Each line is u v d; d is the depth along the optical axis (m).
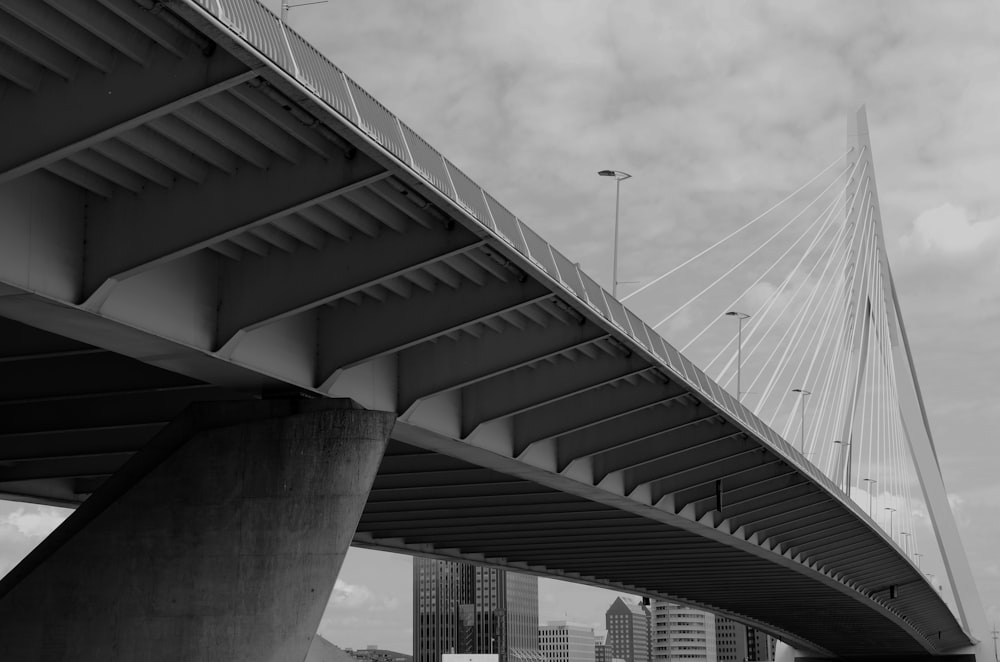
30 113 15.59
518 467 34.59
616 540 54.62
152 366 26.48
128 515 24.05
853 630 123.56
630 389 33.34
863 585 88.69
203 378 23.42
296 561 23.42
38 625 23.73
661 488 43.81
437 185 19.08
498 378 30.58
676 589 82.62
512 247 21.77
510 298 23.70
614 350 29.31
